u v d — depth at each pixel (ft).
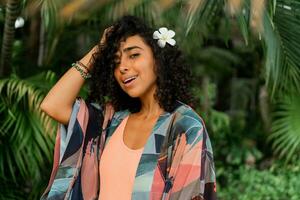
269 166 19.01
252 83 21.04
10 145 11.59
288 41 10.58
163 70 6.42
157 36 6.47
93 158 6.55
